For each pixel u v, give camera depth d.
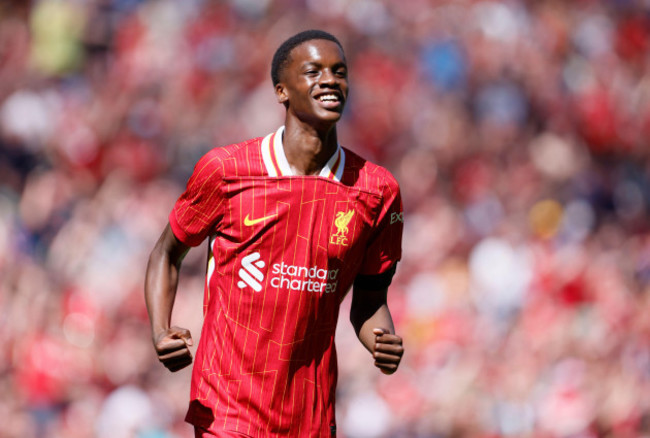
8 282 42.91
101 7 62.56
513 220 51.44
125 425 35.06
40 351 37.75
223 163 14.16
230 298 14.27
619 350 38.59
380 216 14.64
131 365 38.25
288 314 14.14
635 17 68.75
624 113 63.34
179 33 61.72
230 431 14.08
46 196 50.25
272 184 14.09
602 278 43.53
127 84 58.44
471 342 40.84
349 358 39.88
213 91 58.19
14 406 36.84
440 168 55.59
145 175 53.22
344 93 14.22
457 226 49.78
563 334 39.59
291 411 14.23
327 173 14.30
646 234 54.25
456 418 37.19
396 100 59.03
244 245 14.14
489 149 57.00
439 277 45.56
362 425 37.66
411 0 64.12
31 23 62.25
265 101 56.91
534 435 36.34
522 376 37.53
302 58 14.10
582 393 36.56
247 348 14.16
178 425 35.91
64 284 43.06
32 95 56.66
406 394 38.41
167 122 56.28
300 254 14.11
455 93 60.00
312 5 62.88
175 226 14.64
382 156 56.84
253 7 62.66
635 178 59.94
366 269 15.05
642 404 37.28
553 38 64.94
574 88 62.78
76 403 36.75
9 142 54.84
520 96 60.25
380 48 61.59
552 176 55.91
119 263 44.91
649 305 42.72
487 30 63.09
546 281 43.69
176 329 13.98
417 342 41.69
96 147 53.75
